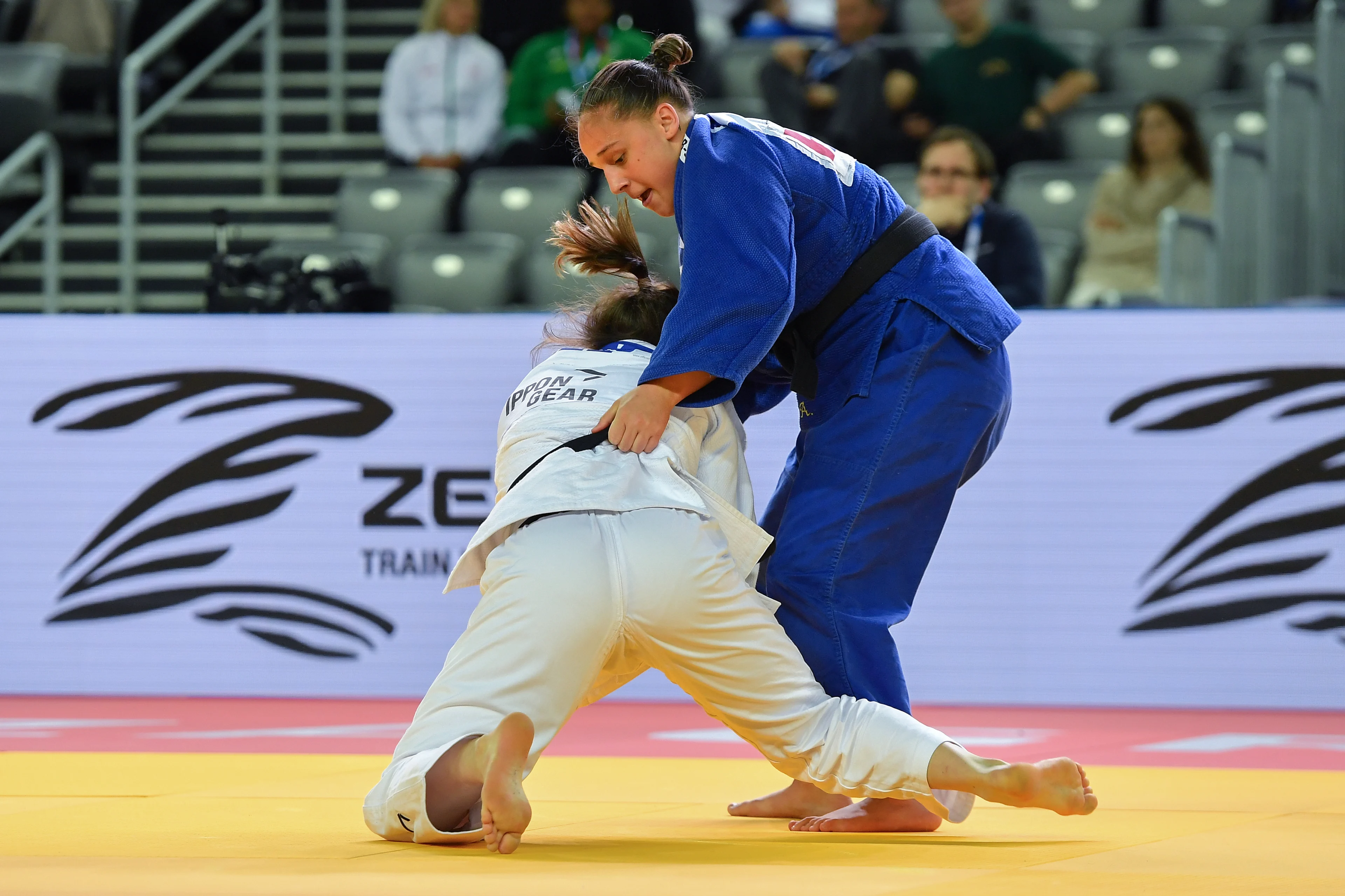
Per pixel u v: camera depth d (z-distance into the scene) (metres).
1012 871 7.48
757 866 7.66
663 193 9.53
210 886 6.97
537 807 10.34
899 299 9.42
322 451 18.11
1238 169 24.22
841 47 29.14
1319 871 7.50
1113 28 33.91
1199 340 17.09
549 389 9.27
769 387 10.33
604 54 29.39
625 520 8.52
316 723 15.57
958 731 14.91
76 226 31.81
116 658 18.19
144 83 33.53
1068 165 27.50
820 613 9.14
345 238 27.11
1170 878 7.24
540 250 26.77
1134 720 15.88
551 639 8.28
